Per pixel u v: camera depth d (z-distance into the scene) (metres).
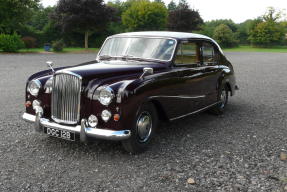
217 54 6.62
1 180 3.65
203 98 5.97
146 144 4.60
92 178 3.75
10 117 6.30
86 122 4.17
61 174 3.84
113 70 4.54
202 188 3.57
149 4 44.81
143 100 4.30
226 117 6.82
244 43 71.75
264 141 5.23
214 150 4.76
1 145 4.76
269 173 3.98
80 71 4.29
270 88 10.94
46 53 28.50
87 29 36.78
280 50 50.50
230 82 7.10
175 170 4.02
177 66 5.20
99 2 36.06
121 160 4.30
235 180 3.78
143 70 4.53
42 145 4.80
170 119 5.05
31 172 3.88
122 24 48.97
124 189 3.50
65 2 35.31
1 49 27.12
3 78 11.61
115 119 4.06
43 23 52.09
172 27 48.47
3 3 28.47
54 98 4.41
